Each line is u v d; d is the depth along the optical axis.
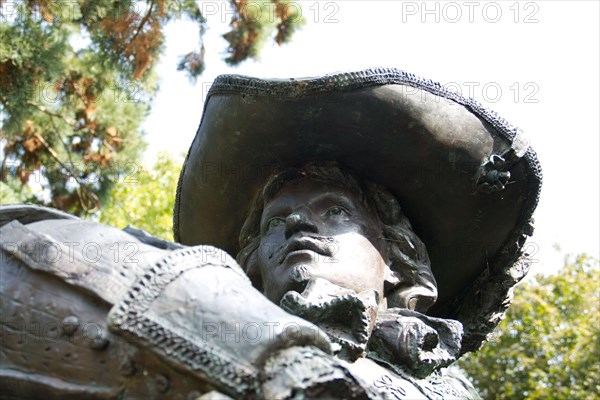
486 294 4.29
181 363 2.39
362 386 2.43
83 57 10.98
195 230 4.20
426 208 4.02
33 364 2.55
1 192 10.33
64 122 11.05
